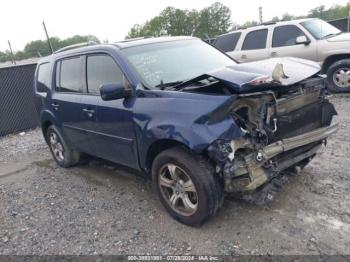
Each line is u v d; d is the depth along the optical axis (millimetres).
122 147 4469
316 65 4355
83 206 4727
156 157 3963
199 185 3582
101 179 5547
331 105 4406
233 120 3348
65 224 4332
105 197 4906
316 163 5098
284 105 3662
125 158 4531
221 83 3537
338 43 8859
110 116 4441
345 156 5258
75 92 5285
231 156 3342
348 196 4137
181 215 3916
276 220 3824
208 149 3359
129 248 3699
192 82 3842
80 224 4285
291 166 4184
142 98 4055
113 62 4516
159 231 3916
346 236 3459
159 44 4820
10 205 5066
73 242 3938
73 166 6266
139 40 4922
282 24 9680
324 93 4266
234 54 10352
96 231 4090
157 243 3715
